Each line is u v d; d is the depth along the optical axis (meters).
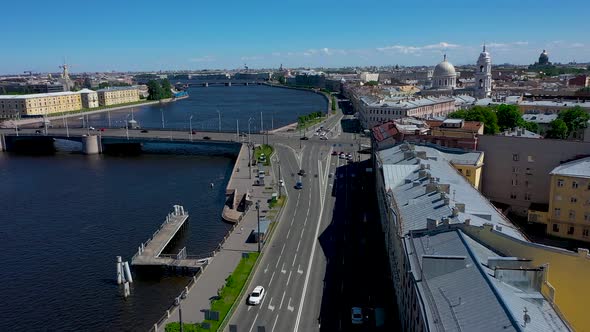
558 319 57.31
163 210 167.75
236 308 93.25
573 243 124.62
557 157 138.88
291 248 121.62
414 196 102.31
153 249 127.69
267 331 85.38
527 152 142.75
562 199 126.19
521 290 63.00
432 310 60.38
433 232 80.50
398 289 88.12
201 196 184.38
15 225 155.75
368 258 113.81
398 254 87.81
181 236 142.62
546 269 63.16
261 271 109.06
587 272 66.25
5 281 116.69
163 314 100.56
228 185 185.25
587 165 126.12
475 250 71.00
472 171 138.00
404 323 79.06
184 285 112.19
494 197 150.38
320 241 125.44
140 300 106.38
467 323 55.22
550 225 129.25
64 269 122.50
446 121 168.62
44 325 98.31
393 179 120.00
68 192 194.38
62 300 107.44
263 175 194.12
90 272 120.38
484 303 57.00
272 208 154.62
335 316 89.44
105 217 161.50
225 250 121.75
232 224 151.75
